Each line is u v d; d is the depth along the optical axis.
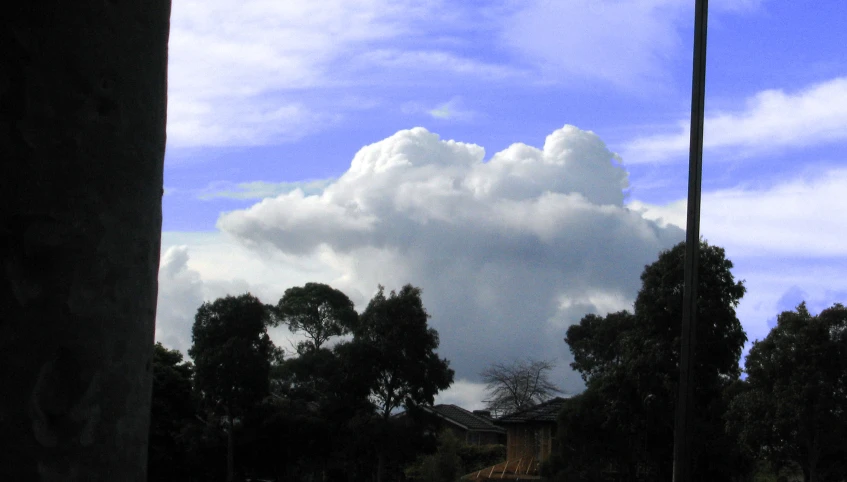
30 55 1.49
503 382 51.41
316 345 56.69
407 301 37.59
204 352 39.19
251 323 40.41
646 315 30.42
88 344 1.49
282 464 40.28
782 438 26.75
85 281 1.50
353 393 37.12
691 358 8.28
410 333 37.09
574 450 33.78
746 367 28.19
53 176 1.49
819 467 26.52
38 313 1.44
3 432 1.38
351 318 56.91
